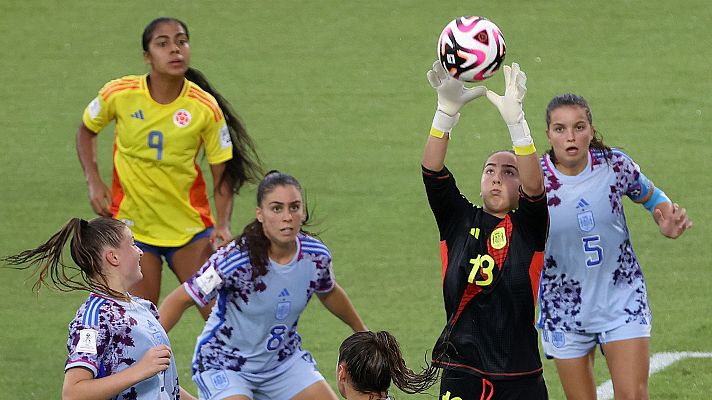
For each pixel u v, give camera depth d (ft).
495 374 82.64
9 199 181.06
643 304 92.48
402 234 163.53
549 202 92.48
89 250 72.49
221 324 90.43
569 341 93.76
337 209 173.68
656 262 150.51
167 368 72.23
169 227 118.62
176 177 117.70
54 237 73.26
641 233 161.27
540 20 263.90
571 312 93.15
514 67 80.69
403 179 186.60
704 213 168.14
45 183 188.55
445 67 81.51
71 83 239.09
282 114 220.02
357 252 156.56
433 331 128.26
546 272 93.76
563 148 91.56
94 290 72.74
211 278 87.76
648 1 271.69
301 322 132.67
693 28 257.14
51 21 272.31
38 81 240.32
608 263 92.38
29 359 122.72
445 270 84.69
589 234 92.02
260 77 239.91
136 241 118.52
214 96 121.39
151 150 116.88
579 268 92.63
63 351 125.29
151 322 73.51
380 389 72.59
